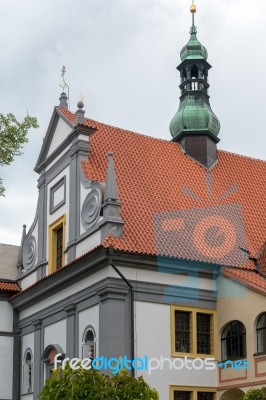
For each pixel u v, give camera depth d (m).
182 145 34.94
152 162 32.34
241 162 35.84
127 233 26.81
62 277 28.91
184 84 36.50
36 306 32.22
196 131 34.72
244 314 26.56
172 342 26.59
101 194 27.80
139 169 31.31
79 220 29.31
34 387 31.22
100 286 26.28
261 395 22.11
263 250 29.70
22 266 35.03
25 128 21.69
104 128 32.72
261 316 25.92
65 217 30.88
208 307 27.89
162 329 26.48
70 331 28.27
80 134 30.59
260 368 25.41
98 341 26.09
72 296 28.53
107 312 25.53
